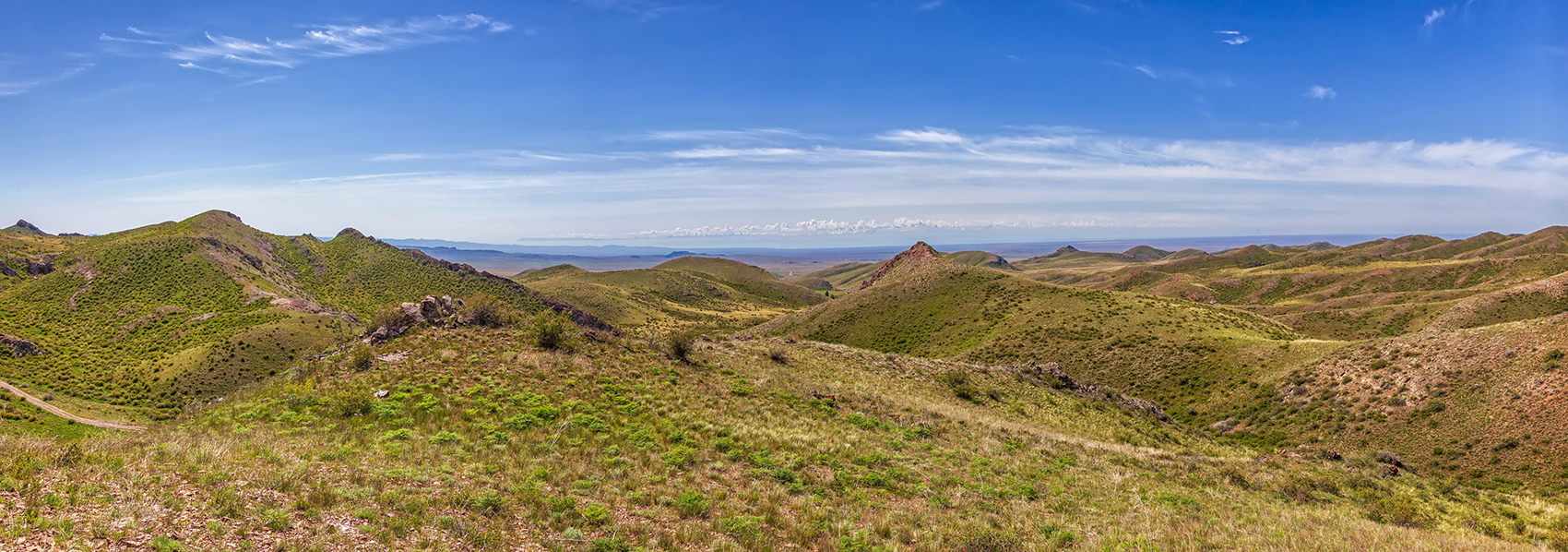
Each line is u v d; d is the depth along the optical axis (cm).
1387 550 1352
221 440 1506
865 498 1598
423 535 989
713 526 1227
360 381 2381
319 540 904
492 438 1795
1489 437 3753
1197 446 3872
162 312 11344
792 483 1670
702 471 1694
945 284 10919
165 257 13850
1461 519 1923
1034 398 4225
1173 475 2252
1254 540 1377
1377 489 2202
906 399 3422
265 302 11894
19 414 5941
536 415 2122
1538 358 4025
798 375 3612
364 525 984
